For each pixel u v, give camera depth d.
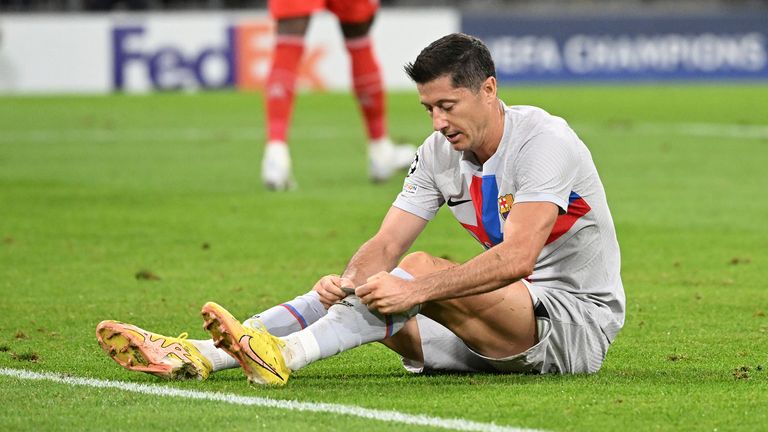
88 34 92.38
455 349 17.81
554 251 17.62
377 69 45.97
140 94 91.44
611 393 16.80
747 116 73.19
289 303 17.22
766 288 26.81
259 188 45.22
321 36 93.25
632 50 99.38
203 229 35.75
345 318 16.89
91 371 18.56
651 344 21.17
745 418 15.60
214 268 29.58
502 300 16.81
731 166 50.97
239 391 16.81
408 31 95.88
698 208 39.66
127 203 41.12
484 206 17.59
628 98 86.31
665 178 47.22
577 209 17.38
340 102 85.00
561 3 107.56
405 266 16.77
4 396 16.84
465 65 16.50
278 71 44.44
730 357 20.08
